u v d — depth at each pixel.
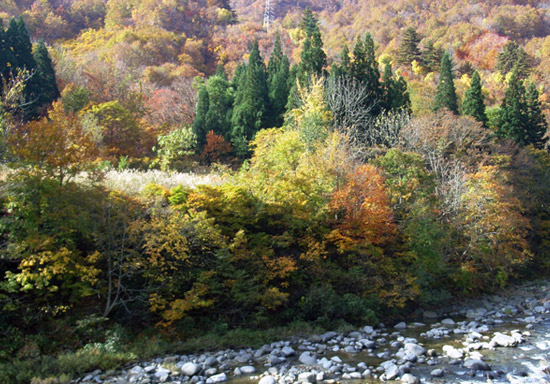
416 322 20.62
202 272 17.33
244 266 18.86
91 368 13.39
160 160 35.75
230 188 21.19
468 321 20.64
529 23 98.56
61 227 15.41
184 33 89.81
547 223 36.03
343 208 23.06
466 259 26.56
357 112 37.50
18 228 15.28
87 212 16.38
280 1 139.50
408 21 109.38
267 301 18.02
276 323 18.56
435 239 24.27
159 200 19.00
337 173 24.44
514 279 30.94
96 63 58.06
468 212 26.80
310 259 20.58
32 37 73.56
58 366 13.04
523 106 50.34
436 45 95.94
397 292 20.95
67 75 52.88
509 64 83.00
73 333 14.94
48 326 14.91
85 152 18.11
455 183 28.11
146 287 16.83
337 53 91.81
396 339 17.34
